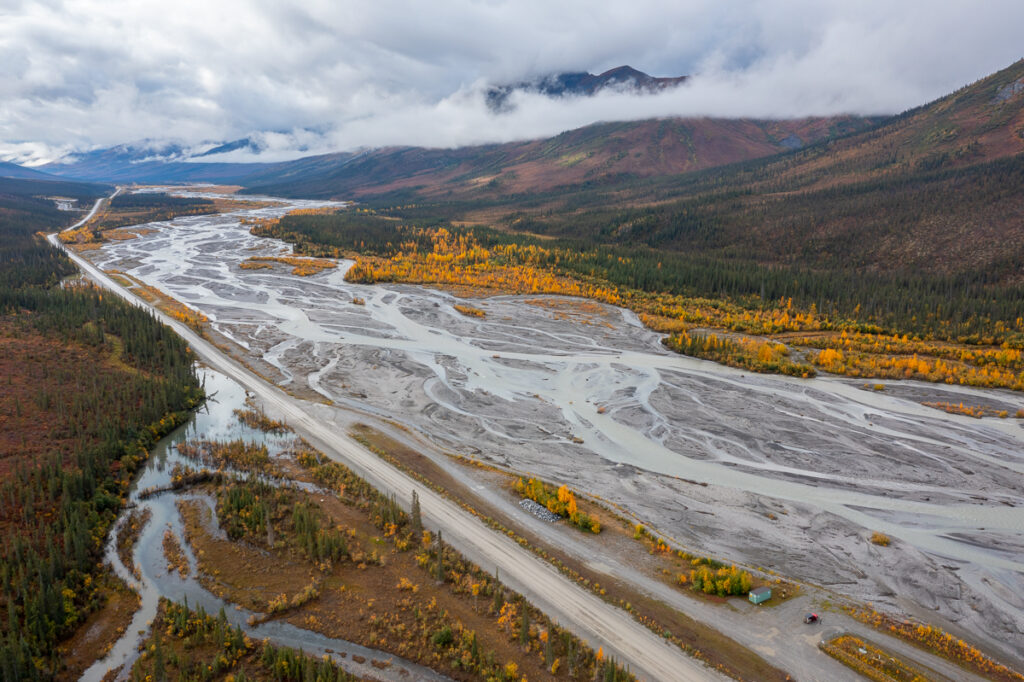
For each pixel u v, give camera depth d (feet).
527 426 274.98
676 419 285.02
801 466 237.86
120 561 164.45
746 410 296.10
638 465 238.07
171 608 142.92
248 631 138.21
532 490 205.77
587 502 205.57
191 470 218.59
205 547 170.81
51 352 310.65
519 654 131.23
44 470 194.18
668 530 189.88
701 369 361.71
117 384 280.51
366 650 133.08
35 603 134.92
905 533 189.98
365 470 223.71
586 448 253.03
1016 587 162.91
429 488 209.67
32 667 120.78
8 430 223.30
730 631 140.56
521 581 157.99
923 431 270.05
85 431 229.66
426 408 293.43
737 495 214.07
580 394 317.83
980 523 196.24
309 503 195.21
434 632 137.49
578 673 125.59
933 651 135.33
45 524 171.63
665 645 135.44
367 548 171.42
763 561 173.99
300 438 252.42
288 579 157.58
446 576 158.81
